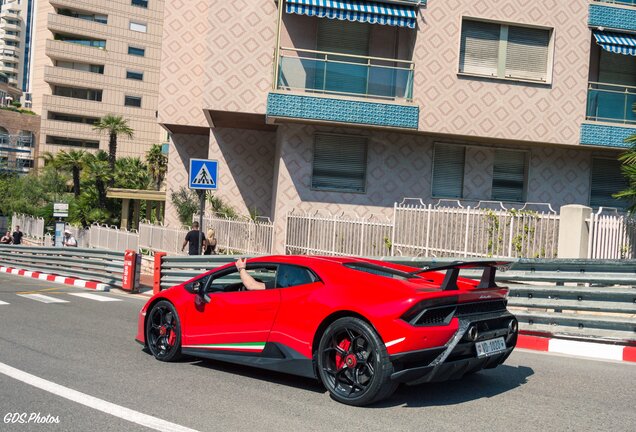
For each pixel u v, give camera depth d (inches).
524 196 713.6
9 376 255.6
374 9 644.7
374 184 695.1
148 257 853.2
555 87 676.7
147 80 3206.2
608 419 208.2
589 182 716.7
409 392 238.2
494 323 235.1
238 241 729.6
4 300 526.3
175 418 201.5
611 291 334.0
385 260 422.0
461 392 240.7
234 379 258.4
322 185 692.7
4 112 2935.5
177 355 287.9
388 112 652.7
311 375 230.4
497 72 675.4
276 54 652.7
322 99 647.8
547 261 360.5
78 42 3093.0
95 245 1106.1
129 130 1953.7
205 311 270.8
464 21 672.4
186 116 836.6
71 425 193.8
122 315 457.1
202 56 837.8
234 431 188.7
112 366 279.0
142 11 3184.1
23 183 2089.1
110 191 1284.4
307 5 636.1
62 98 2997.0
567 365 299.9
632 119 690.8
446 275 222.2
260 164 842.2
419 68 662.5
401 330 204.5
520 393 241.1
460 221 525.7
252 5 705.6
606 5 681.0
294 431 189.3
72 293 606.9
